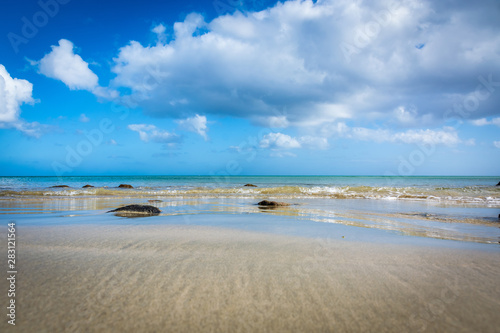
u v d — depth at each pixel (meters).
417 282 4.01
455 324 2.93
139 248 5.81
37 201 17.00
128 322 2.91
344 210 13.27
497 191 23.08
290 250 5.70
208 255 5.30
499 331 2.80
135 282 3.93
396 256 5.33
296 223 9.30
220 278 4.09
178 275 4.21
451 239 7.07
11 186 31.97
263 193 24.16
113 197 20.28
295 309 3.20
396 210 13.34
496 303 3.39
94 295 3.51
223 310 3.17
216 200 18.52
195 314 3.08
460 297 3.54
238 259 5.04
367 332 2.77
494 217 11.06
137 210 11.84
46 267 4.55
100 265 4.65
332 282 3.98
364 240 6.77
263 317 3.03
